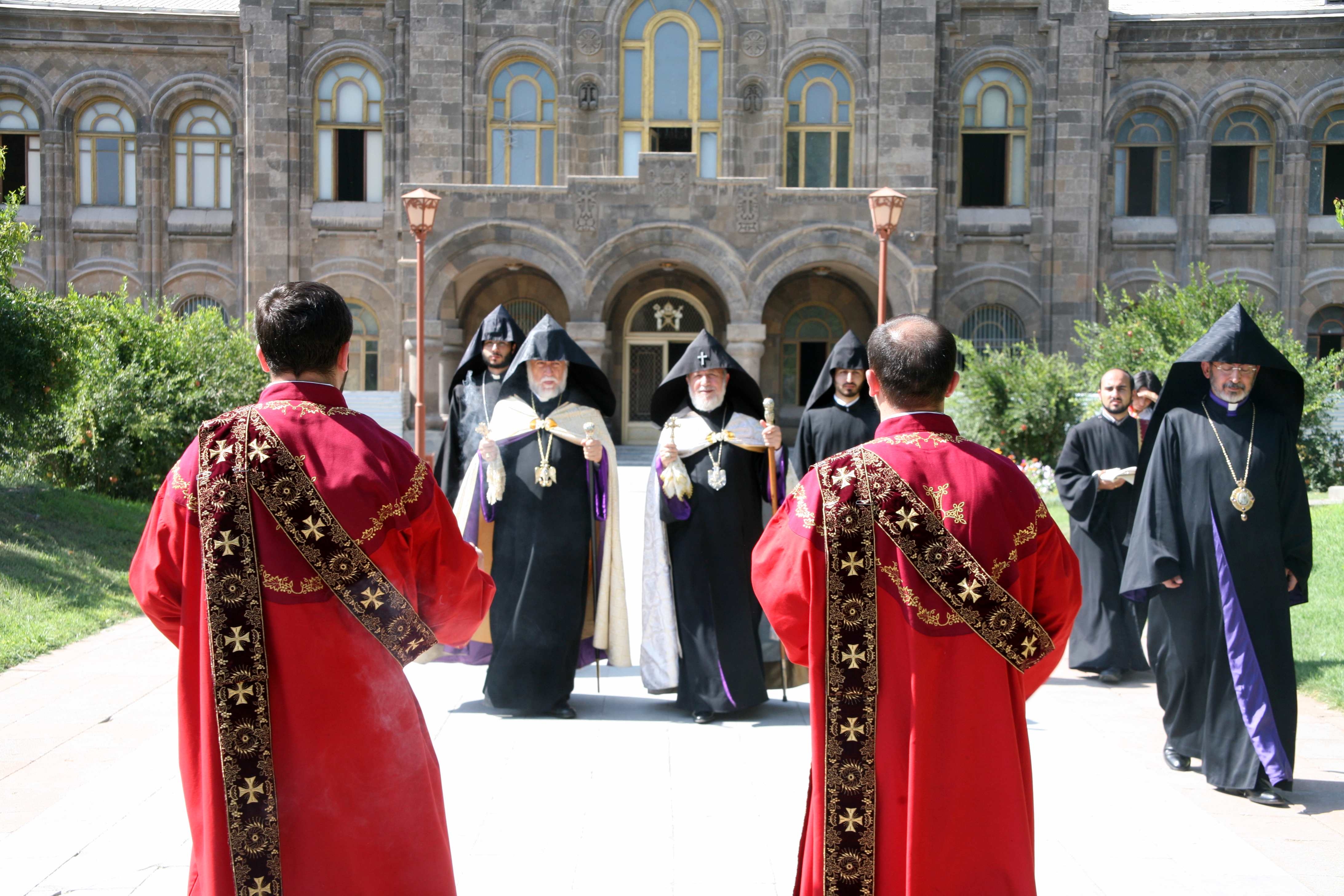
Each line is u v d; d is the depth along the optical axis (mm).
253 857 2740
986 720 2883
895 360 3107
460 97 26062
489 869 4352
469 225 23953
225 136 28078
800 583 3006
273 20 26891
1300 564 5645
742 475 6863
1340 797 5527
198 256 28016
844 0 26266
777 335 27156
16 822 5039
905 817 2869
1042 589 3045
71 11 27172
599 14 26203
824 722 2934
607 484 6973
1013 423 19188
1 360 13125
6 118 27703
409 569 3020
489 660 7129
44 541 12312
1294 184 27359
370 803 2809
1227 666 5543
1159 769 5988
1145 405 8438
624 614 6945
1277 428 5695
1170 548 5691
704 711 6516
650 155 23844
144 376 17078
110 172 28047
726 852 4535
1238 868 4430
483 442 6699
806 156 26766
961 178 27484
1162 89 27422
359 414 3070
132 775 5508
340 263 27234
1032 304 27156
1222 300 18531
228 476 2830
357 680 2822
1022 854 2871
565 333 6922
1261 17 26938
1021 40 27156
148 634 9461
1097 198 27094
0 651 8336
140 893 4121
